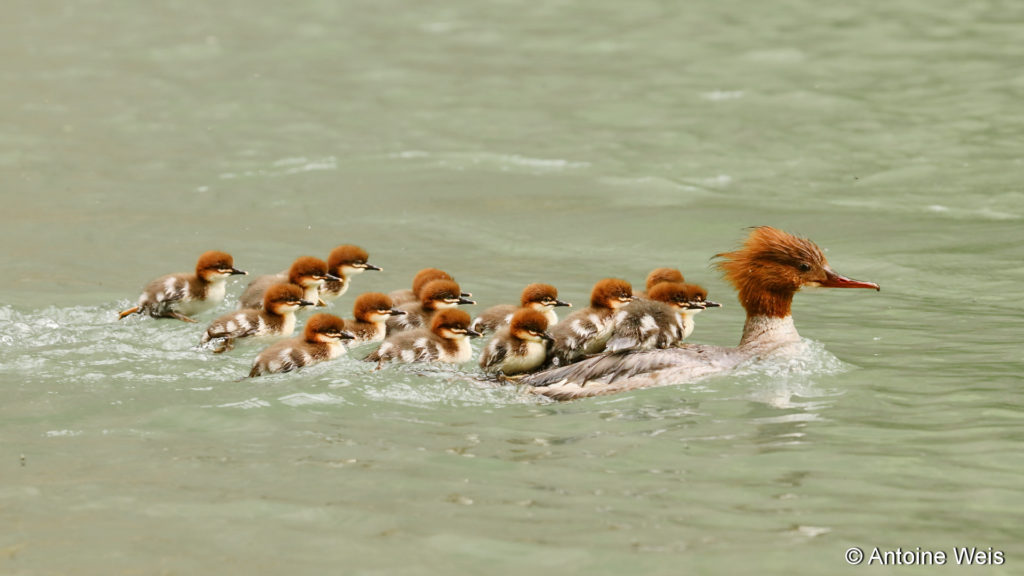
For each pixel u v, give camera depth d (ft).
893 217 65.16
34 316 49.49
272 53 106.73
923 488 30.81
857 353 43.73
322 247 62.08
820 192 70.49
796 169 74.95
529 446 34.55
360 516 29.63
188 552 27.89
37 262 58.70
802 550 27.48
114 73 101.71
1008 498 30.04
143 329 48.14
